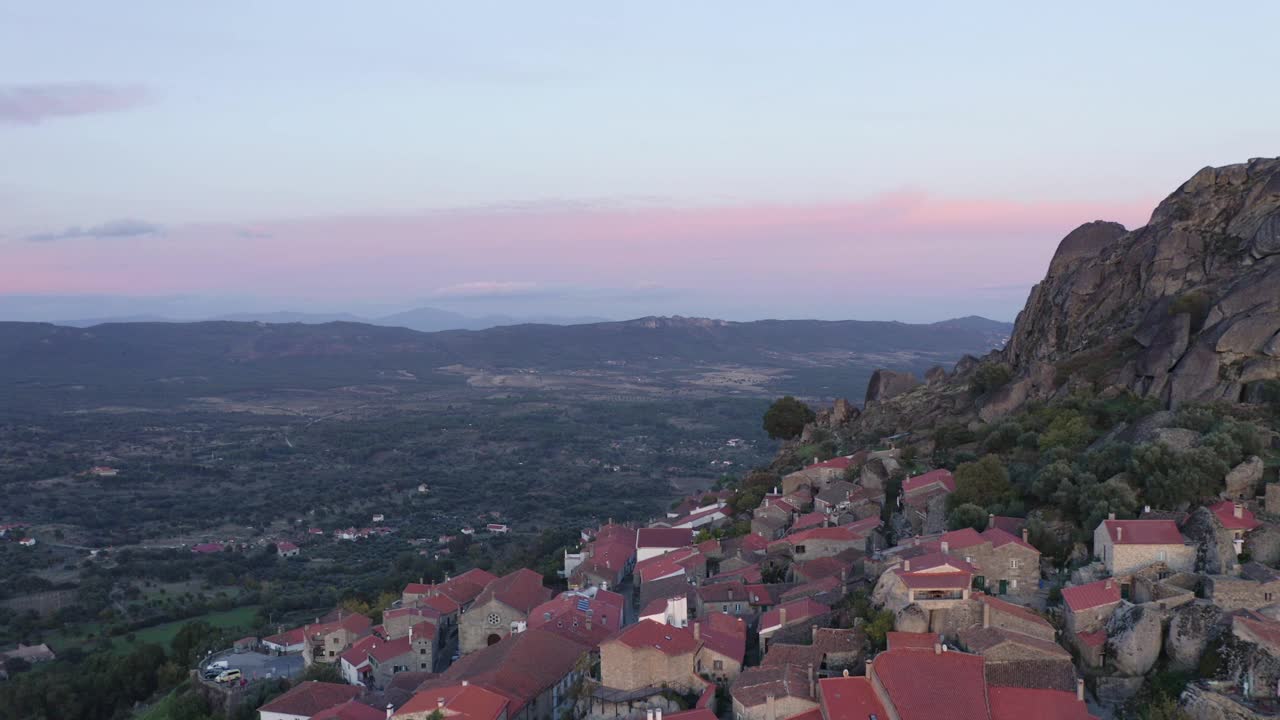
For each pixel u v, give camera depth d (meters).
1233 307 146.38
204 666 163.50
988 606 94.62
